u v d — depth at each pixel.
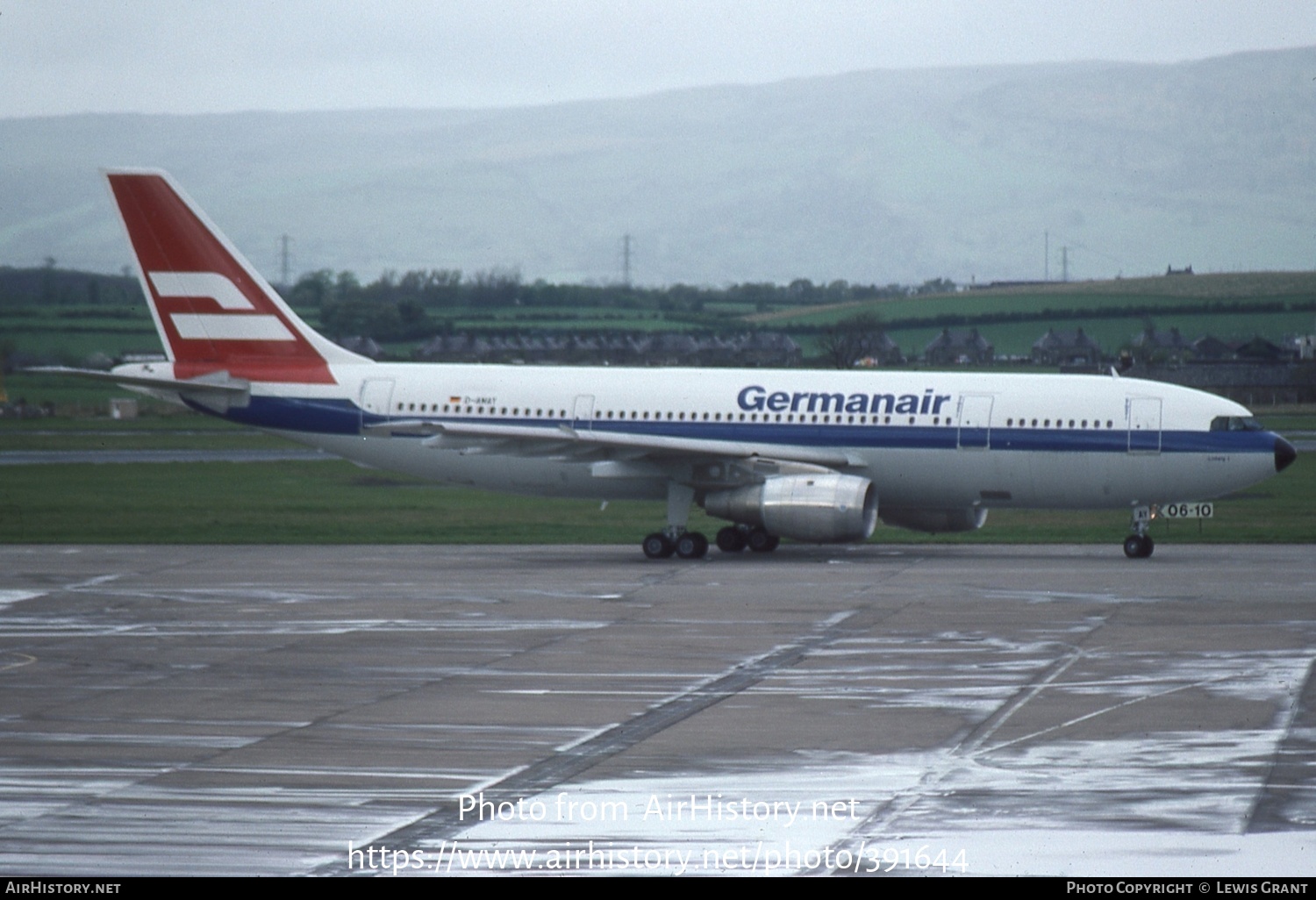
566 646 103.88
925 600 123.88
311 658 99.94
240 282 176.50
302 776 69.94
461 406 171.50
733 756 73.06
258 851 59.16
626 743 75.88
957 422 159.00
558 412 168.88
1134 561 153.50
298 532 189.88
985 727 78.38
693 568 149.25
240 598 128.12
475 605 123.31
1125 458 154.88
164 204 175.88
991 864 56.94
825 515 153.88
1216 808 63.53
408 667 96.62
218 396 176.38
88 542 178.38
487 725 80.06
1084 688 87.75
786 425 163.38
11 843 60.06
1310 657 96.44
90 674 94.94
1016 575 141.00
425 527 196.25
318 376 175.00
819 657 98.62
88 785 68.44
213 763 72.31
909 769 70.25
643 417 166.62
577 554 164.75
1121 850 58.34
